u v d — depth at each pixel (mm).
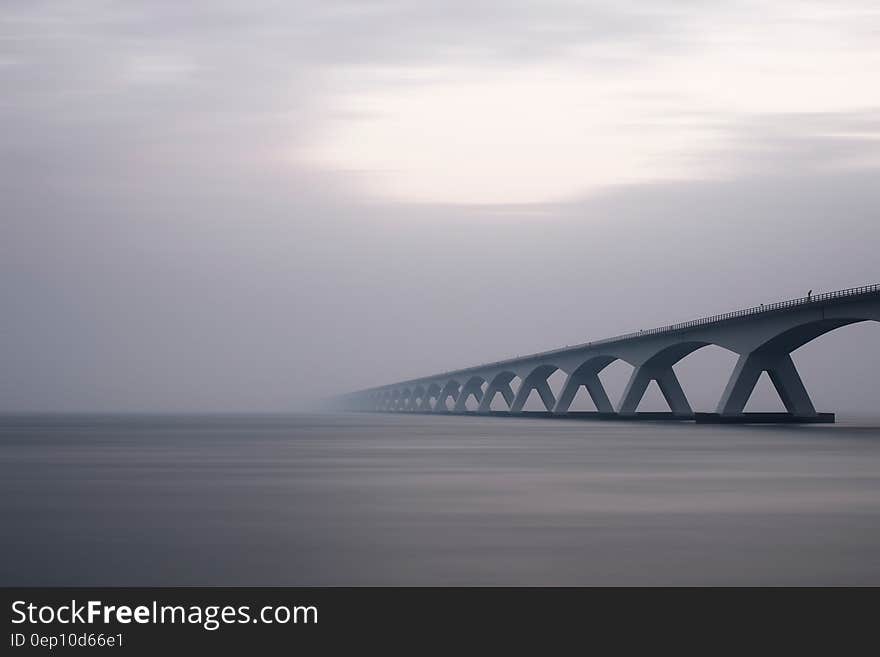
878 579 23438
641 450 74250
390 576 23891
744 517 33719
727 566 24922
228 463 63188
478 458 66375
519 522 32688
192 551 27344
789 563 25266
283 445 88750
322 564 25344
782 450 72062
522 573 24172
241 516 34719
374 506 37562
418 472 54312
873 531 30531
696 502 38375
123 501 39812
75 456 71875
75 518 34312
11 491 44125
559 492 42438
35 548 27938
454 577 23781
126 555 26781
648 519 33312
